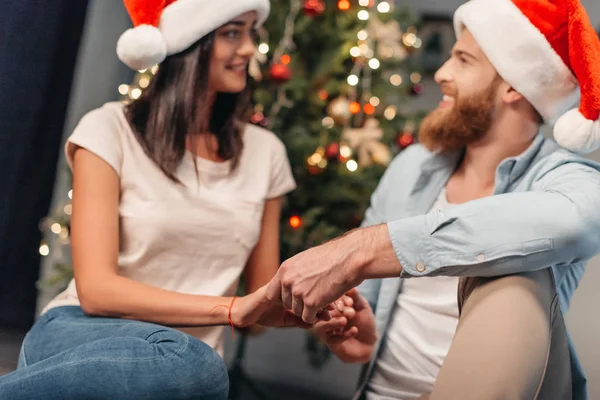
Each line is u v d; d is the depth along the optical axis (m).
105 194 1.40
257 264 1.62
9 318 2.85
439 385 1.02
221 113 1.56
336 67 2.49
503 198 1.12
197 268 1.47
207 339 1.46
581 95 1.31
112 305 1.32
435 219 1.11
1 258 2.75
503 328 1.02
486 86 1.46
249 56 1.54
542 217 1.08
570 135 1.32
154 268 1.44
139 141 1.46
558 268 1.30
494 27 1.43
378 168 2.45
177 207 1.44
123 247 1.45
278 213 1.67
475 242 1.08
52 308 1.42
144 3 1.46
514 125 1.47
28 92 2.53
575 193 1.14
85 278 1.34
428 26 3.62
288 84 2.41
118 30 3.05
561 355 1.14
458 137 1.49
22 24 2.44
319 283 1.14
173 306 1.31
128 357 1.12
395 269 1.12
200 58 1.49
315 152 2.40
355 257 1.12
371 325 1.46
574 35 1.27
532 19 1.42
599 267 3.13
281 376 3.06
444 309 1.46
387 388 1.50
